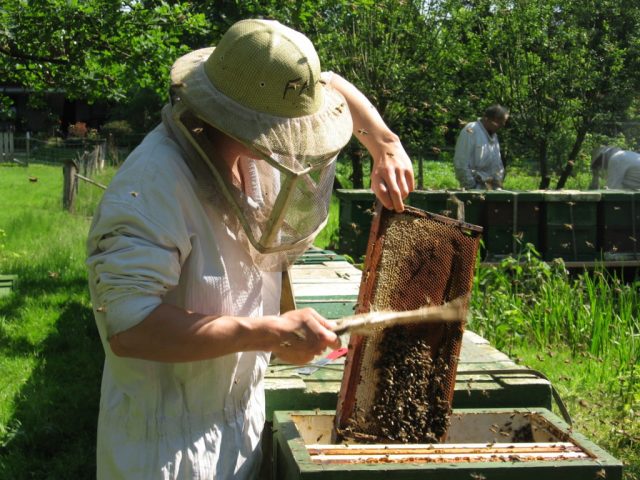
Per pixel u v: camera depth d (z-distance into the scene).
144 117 30.88
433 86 14.16
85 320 6.76
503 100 15.18
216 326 1.69
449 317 2.03
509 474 1.83
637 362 5.30
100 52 7.38
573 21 15.04
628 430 4.06
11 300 7.34
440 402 2.25
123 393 1.86
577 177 17.38
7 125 33.69
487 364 2.89
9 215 13.05
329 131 1.76
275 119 1.68
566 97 15.09
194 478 1.84
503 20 14.78
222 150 1.80
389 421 2.21
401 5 13.00
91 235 1.76
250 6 8.84
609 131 15.76
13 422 4.48
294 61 1.68
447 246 2.31
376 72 13.48
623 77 15.16
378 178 2.28
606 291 7.00
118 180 1.75
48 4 6.83
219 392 1.90
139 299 1.66
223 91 1.68
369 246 2.28
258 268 1.92
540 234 7.99
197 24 7.55
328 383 2.64
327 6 10.17
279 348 1.74
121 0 7.00
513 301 6.49
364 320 1.85
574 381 4.93
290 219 1.81
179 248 1.74
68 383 5.23
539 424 2.31
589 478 1.85
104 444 1.88
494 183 9.50
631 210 8.00
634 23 15.10
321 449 1.94
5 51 7.30
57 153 29.55
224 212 1.81
